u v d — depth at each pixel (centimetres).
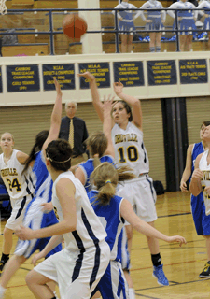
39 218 500
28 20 1486
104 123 519
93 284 349
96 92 576
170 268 670
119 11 1564
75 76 1556
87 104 1623
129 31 1584
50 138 511
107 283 376
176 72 1673
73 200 339
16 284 618
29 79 1516
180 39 1666
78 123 1058
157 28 1612
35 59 1516
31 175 633
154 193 599
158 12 1602
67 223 331
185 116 1739
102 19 1555
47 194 513
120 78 1602
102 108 571
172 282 595
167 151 1742
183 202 1459
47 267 358
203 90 1714
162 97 1670
